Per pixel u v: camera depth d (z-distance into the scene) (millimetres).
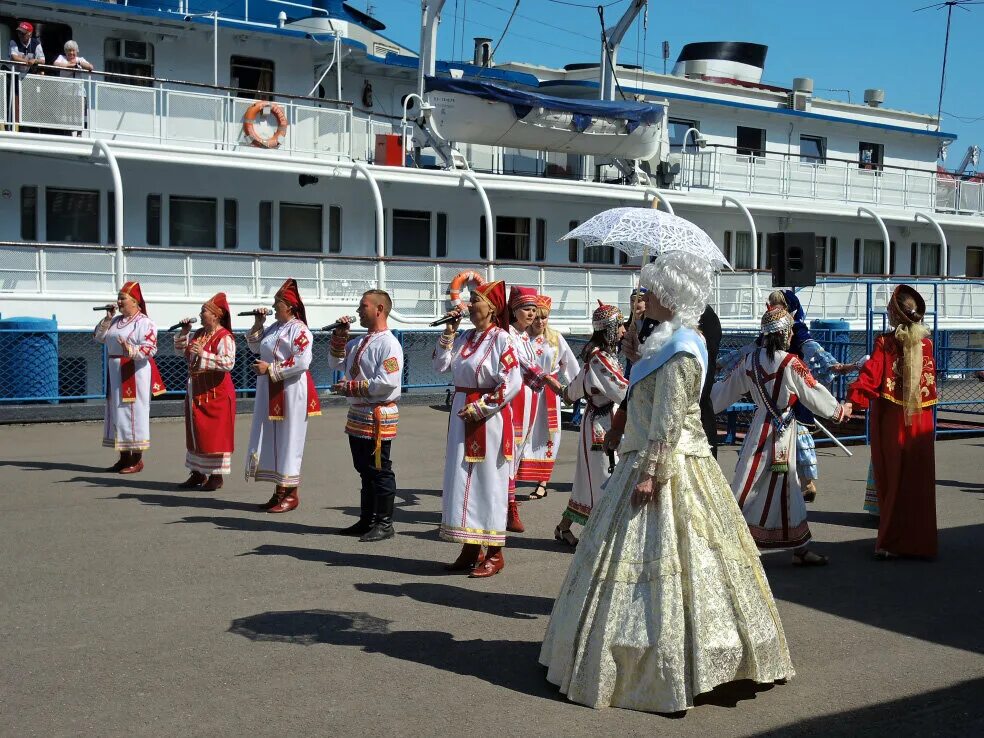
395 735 4559
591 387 7922
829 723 4758
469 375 7168
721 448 13977
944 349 18734
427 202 21688
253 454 9547
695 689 4746
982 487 11344
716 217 25625
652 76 26312
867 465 12766
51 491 10344
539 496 10430
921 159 30172
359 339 8477
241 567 7469
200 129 19094
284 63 21156
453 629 6098
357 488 10805
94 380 17000
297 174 20016
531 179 21484
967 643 5973
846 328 18734
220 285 18094
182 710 4824
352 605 6559
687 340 4949
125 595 6734
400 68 22406
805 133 27891
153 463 12203
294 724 4672
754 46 31375
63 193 18312
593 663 4902
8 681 5184
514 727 4652
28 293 16453
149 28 19312
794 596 6961
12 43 17906
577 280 21828
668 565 4824
